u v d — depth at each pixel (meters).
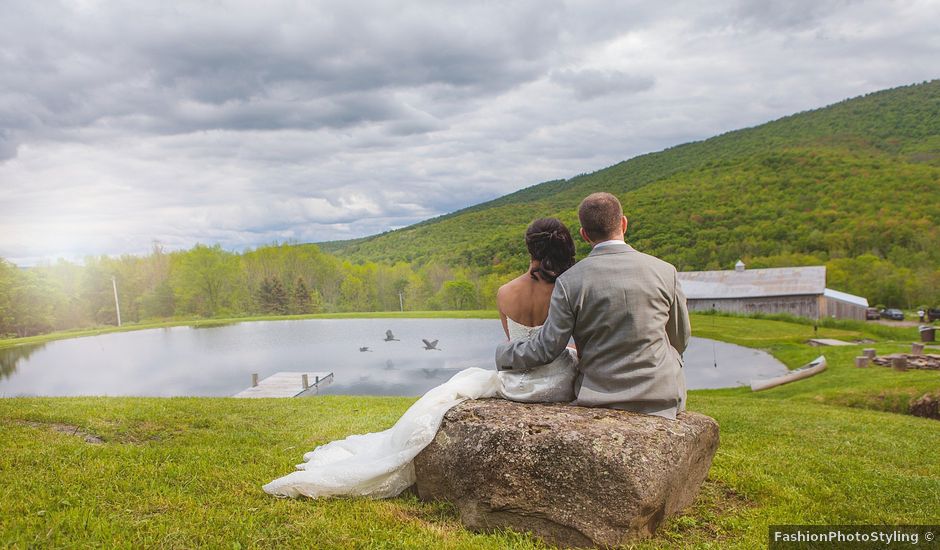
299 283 89.56
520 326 3.77
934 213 85.50
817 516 3.78
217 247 89.12
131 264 95.62
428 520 3.44
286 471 4.51
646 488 3.02
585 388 3.57
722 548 3.18
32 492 3.76
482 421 3.44
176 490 3.92
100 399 10.23
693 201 107.62
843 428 9.09
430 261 117.31
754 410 11.80
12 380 32.62
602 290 3.35
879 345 28.94
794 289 50.25
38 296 76.75
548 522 3.14
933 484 4.84
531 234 3.65
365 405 11.30
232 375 31.98
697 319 47.59
